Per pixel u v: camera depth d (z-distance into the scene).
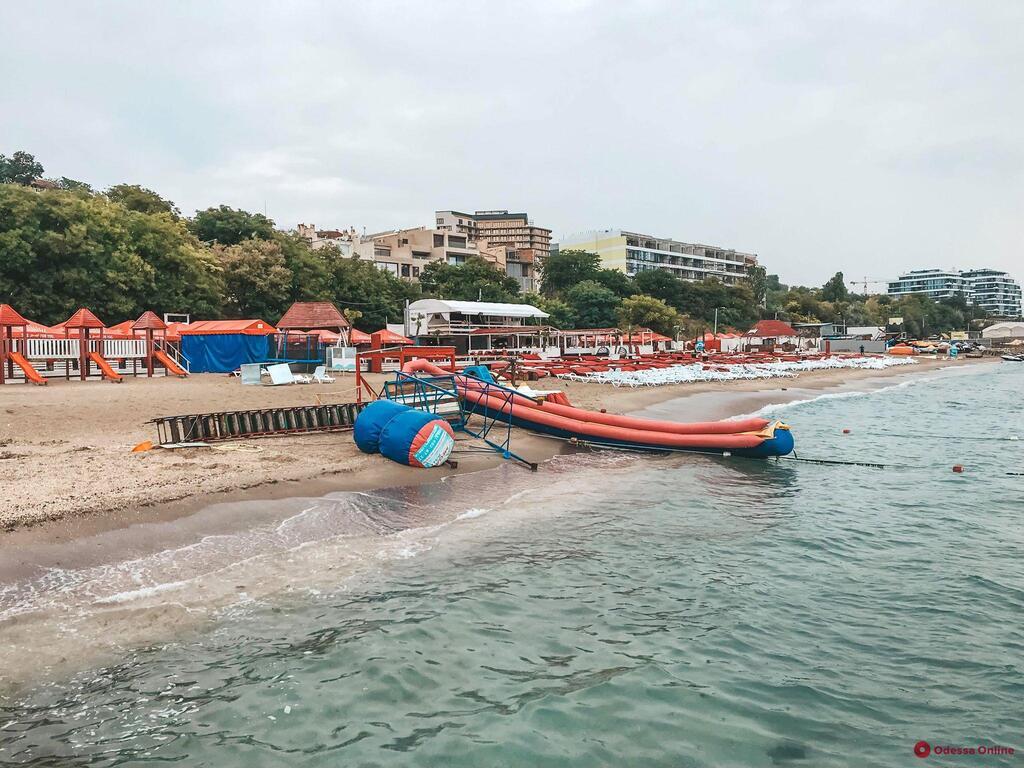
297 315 40.97
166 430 15.40
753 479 15.16
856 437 22.30
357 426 14.77
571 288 100.81
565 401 21.56
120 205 48.66
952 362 90.62
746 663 6.54
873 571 9.22
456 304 58.34
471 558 9.17
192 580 7.78
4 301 38.56
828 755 5.14
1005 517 12.20
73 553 8.12
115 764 4.75
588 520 11.30
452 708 5.61
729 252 172.25
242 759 4.87
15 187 41.00
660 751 5.11
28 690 5.53
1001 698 6.00
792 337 93.44
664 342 79.69
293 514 10.25
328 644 6.57
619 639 6.98
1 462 12.05
